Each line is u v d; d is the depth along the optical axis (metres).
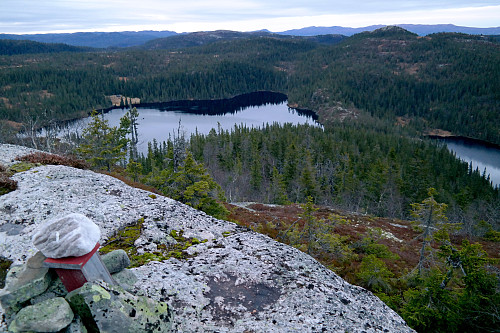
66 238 4.86
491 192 87.81
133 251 10.77
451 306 15.15
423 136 189.12
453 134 199.62
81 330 4.62
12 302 4.79
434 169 101.81
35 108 173.25
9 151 21.73
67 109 190.38
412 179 77.00
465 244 16.23
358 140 136.75
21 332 4.29
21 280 4.88
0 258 9.40
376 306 9.80
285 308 8.52
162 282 8.73
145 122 187.38
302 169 75.00
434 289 15.59
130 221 12.89
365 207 65.31
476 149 166.38
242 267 10.34
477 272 15.07
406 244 33.75
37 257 5.26
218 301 8.49
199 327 7.39
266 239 12.96
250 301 8.70
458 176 100.50
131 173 32.53
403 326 9.10
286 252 11.84
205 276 9.61
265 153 103.00
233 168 82.81
